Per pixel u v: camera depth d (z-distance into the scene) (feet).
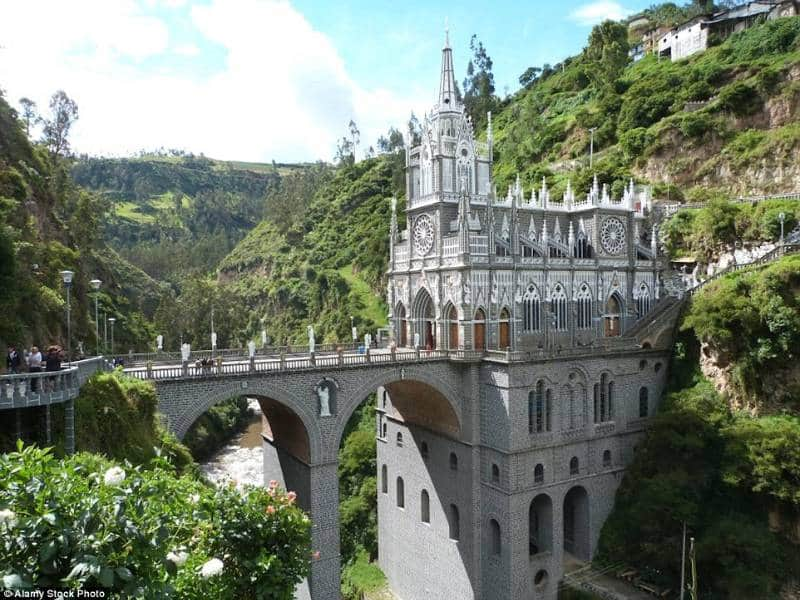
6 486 49.14
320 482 168.04
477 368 190.19
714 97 336.70
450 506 199.31
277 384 159.53
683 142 327.47
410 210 217.77
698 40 413.59
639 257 240.73
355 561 248.93
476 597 189.16
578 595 179.63
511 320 200.03
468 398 190.29
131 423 126.00
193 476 131.03
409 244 218.79
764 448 170.30
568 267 212.84
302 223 606.14
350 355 181.47
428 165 211.61
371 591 227.61
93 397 118.52
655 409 216.54
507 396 178.40
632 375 208.95
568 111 477.77
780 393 185.57
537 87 581.12
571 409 193.57
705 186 311.47
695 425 189.06
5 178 196.44
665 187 308.40
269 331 523.29
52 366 102.89
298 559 78.28
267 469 202.18
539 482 184.34
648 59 463.83
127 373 140.77
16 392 89.20
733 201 269.64
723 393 199.21
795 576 161.99
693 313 207.62
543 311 208.13
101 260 370.12
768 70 308.81
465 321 191.21
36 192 220.23
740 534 163.22
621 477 204.44
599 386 200.75
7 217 173.68
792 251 211.00
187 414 146.51
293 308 516.32
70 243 239.50
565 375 191.01
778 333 183.42
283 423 180.75
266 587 73.41
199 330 424.87
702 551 164.45
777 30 346.54
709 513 178.40
